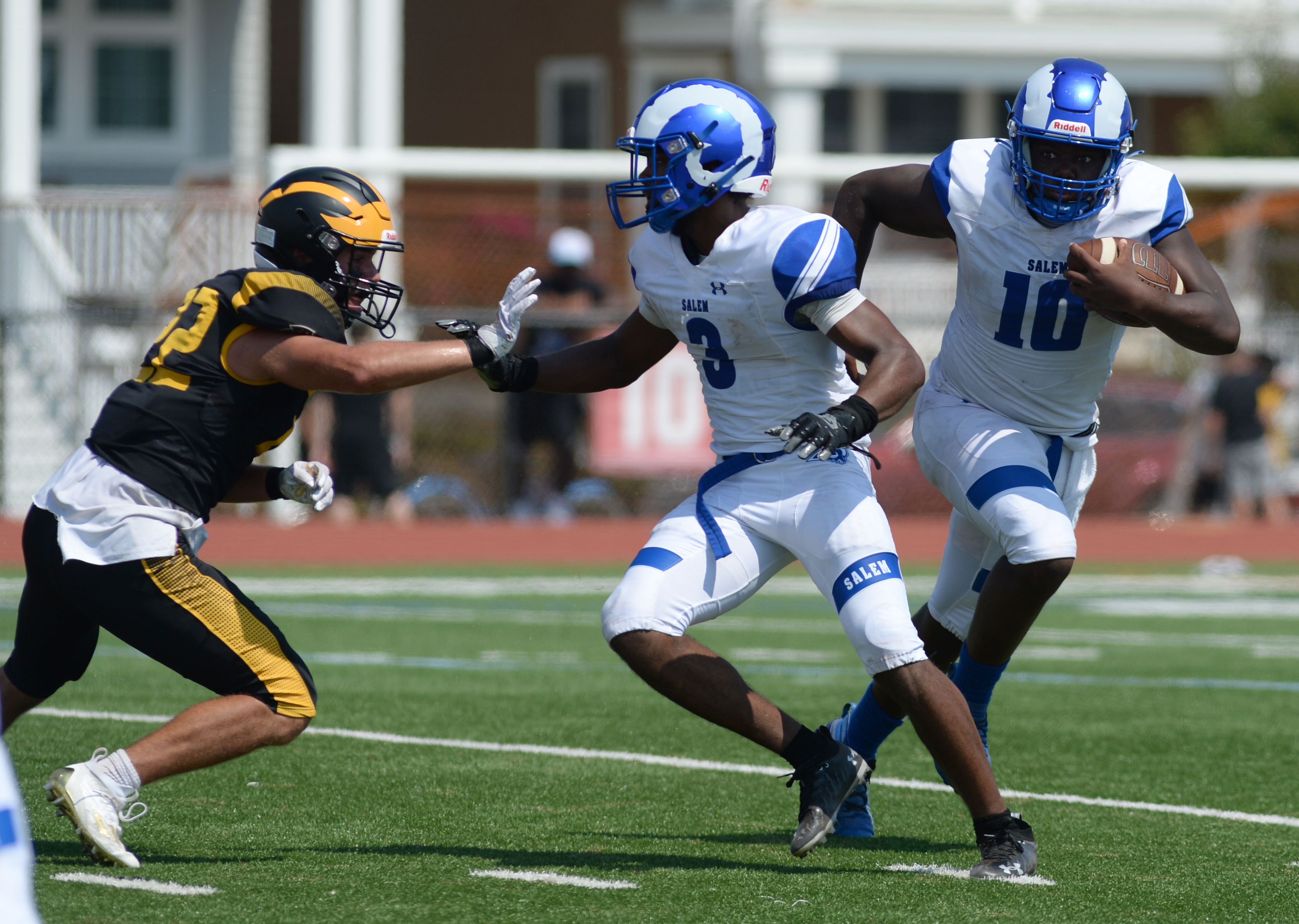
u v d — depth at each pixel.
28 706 13.24
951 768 12.66
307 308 12.41
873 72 66.44
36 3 51.72
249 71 67.25
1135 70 68.75
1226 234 55.44
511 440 47.59
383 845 13.46
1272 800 16.27
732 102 12.66
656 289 13.17
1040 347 14.59
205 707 12.22
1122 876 12.81
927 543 46.75
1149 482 52.84
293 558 44.72
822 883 12.35
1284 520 51.84
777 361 12.93
